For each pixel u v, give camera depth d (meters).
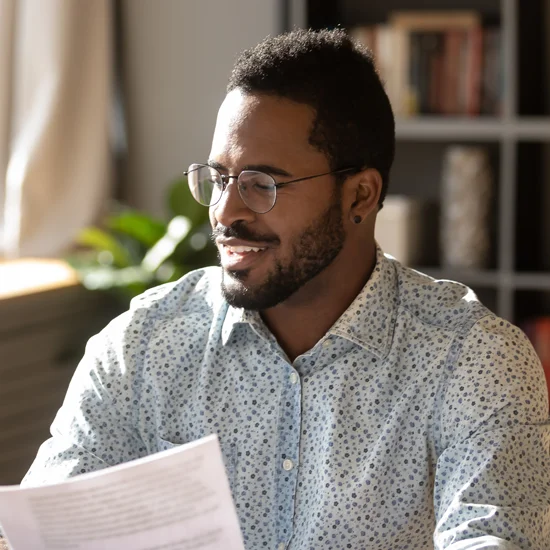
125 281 4.28
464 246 4.71
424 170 5.04
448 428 1.84
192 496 1.51
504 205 4.54
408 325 1.94
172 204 4.52
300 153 1.83
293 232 1.84
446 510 1.78
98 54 4.64
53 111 4.45
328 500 1.85
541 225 4.89
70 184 4.60
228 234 1.85
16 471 4.33
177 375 2.02
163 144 5.07
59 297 4.40
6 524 1.59
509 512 1.71
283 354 1.93
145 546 1.55
